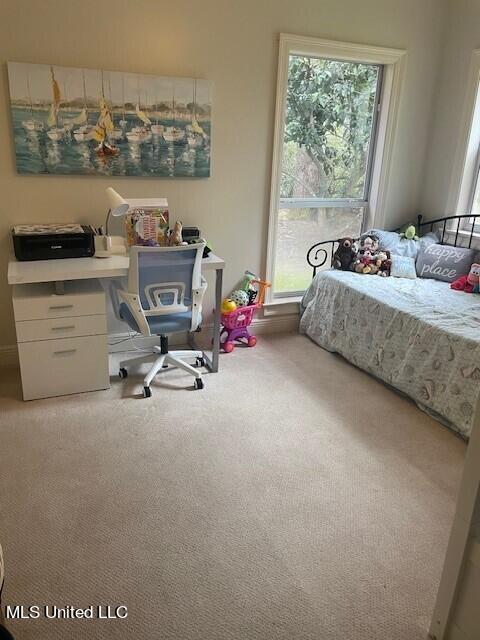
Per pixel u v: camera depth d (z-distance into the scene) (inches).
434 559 73.5
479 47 141.0
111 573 69.1
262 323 154.9
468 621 57.3
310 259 159.9
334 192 156.6
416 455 98.0
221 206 138.4
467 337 102.7
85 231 114.8
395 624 63.4
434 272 146.3
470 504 54.4
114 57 117.1
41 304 105.6
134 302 107.6
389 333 121.7
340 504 83.8
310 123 146.1
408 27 145.2
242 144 135.4
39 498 82.3
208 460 93.7
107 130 119.5
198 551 73.2
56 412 107.3
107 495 83.6
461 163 150.3
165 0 117.6
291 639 61.0
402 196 163.2
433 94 155.7
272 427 105.3
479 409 52.5
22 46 109.7
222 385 122.3
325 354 143.2
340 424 107.7
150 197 129.6
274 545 74.8
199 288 113.5
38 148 115.4
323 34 135.3
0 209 117.6
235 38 126.4
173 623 62.4
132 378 123.6
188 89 124.1
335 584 68.7
